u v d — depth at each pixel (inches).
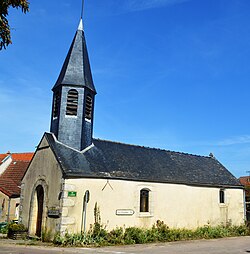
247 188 1186.0
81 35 726.5
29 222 625.6
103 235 569.3
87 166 607.2
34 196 634.8
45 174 614.2
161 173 720.3
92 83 704.4
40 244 534.9
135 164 701.3
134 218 637.9
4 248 483.5
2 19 233.5
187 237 676.1
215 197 808.3
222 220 810.2
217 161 958.4
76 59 691.4
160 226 667.4
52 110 684.1
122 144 751.7
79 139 641.6
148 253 472.1
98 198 595.2
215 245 591.8
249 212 999.6
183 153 889.5
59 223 548.4
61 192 559.8
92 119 692.7
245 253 501.4
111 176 619.2
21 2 232.7
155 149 817.5
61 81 664.4
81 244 529.7
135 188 652.1
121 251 484.7
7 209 846.5
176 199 719.7
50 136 641.0
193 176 786.8
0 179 915.4
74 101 656.4
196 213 753.6
